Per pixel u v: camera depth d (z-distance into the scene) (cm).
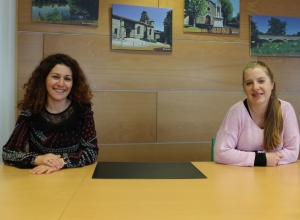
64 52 208
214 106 227
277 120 139
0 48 177
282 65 236
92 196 83
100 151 213
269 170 121
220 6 227
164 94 221
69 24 208
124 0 214
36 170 111
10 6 189
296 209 74
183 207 75
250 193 87
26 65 204
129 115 217
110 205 75
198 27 224
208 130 227
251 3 231
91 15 210
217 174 113
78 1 208
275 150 141
